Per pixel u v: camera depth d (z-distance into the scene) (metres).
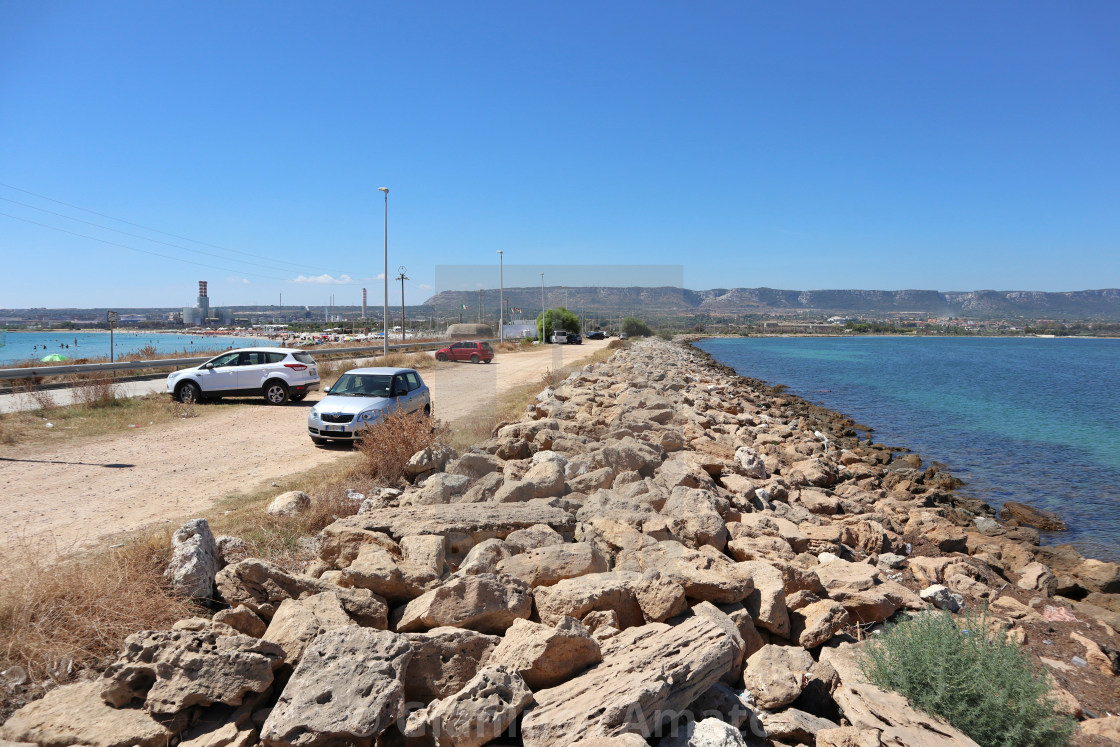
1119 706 4.86
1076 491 14.62
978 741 3.95
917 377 47.50
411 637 3.99
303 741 3.21
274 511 7.59
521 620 4.25
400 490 8.95
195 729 3.49
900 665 4.31
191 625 4.28
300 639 4.05
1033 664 5.43
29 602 4.43
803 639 5.10
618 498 5.41
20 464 10.84
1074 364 69.00
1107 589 8.09
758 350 94.69
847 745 3.72
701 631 4.20
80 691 3.67
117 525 7.38
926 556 8.51
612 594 4.67
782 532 7.65
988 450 19.55
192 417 16.22
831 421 24.31
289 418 16.44
